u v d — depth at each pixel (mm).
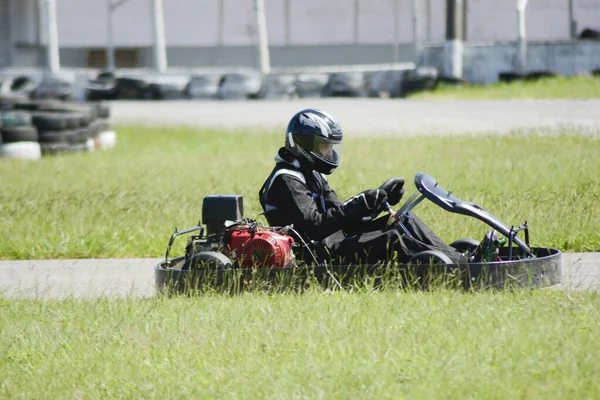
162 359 17531
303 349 17234
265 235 23609
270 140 67688
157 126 83375
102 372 17188
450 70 116875
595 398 14062
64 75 119125
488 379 14852
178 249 31516
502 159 46906
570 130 59156
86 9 150750
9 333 19922
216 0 151875
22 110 75625
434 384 14891
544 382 14672
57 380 16953
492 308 19094
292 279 22828
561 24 146125
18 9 148125
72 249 32062
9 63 148125
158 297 23391
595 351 15875
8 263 31219
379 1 149625
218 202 24453
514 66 115875
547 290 21547
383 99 104188
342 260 23672
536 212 32062
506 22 147125
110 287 26828
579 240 29109
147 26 151625
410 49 149625
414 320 18500
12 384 17016
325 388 15195
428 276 22188
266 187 24625
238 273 22969
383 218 24266
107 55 154625
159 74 119375
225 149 63875
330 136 24109
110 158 61875
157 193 42000
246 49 152250
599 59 112938
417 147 54656
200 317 20031
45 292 25891
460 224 30672
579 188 36031
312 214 23797
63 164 58375
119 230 33688
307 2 151000
